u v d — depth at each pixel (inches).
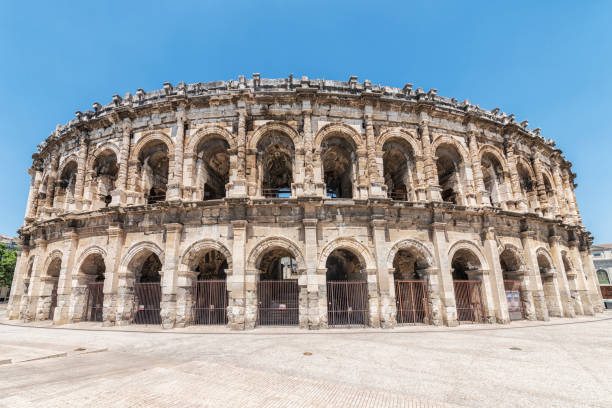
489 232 1048.8
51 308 1157.7
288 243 933.8
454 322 930.1
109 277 962.7
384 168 1289.4
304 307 887.7
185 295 924.0
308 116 1039.0
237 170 988.6
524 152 1337.4
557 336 761.0
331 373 442.3
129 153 1096.2
